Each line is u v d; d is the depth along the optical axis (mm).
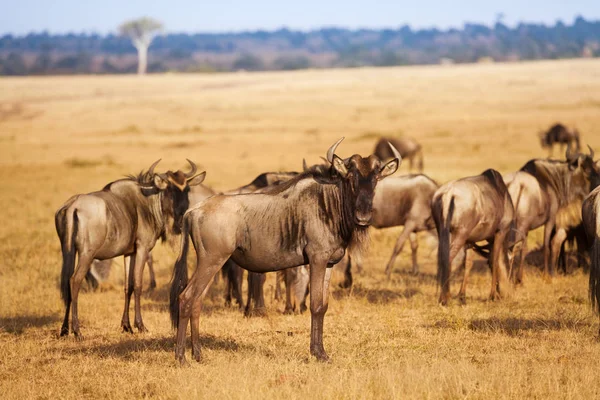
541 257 59062
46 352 34625
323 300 32156
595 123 181875
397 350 33938
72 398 27797
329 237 31609
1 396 27844
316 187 31703
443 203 44406
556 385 27109
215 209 31844
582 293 46969
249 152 148500
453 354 32688
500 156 128875
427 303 45406
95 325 41281
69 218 36938
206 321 41781
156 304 47688
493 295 46156
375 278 55188
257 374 29734
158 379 29641
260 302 43406
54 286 51875
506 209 46531
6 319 42500
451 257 44500
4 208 87250
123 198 39000
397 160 31672
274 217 31797
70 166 131625
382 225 56125
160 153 151125
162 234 40844
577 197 52469
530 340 35125
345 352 33562
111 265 53219
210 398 26922
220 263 31938
